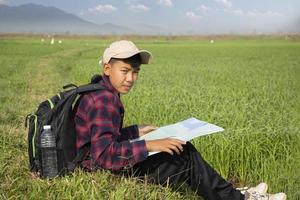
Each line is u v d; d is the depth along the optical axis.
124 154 3.95
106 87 4.19
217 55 44.59
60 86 15.97
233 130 6.66
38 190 4.02
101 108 4.01
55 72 22.03
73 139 4.18
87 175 4.18
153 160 4.26
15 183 4.29
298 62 32.09
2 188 4.15
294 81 17.33
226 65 28.31
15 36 162.50
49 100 4.42
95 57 37.88
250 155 6.20
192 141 6.30
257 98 11.53
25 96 13.12
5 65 26.38
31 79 18.34
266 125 7.24
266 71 22.91
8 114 9.47
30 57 35.78
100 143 3.96
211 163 6.15
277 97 11.83
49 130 4.14
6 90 14.37
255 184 5.89
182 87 13.88
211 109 8.98
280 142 6.51
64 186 4.02
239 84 15.83
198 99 10.39
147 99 10.48
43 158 4.18
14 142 6.30
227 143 6.18
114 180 4.24
